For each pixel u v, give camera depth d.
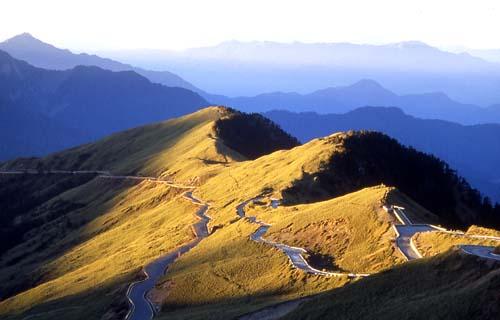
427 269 61.69
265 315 72.31
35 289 155.62
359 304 61.09
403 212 96.25
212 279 94.06
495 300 49.69
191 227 149.75
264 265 93.00
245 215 139.38
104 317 98.25
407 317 53.72
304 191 153.38
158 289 101.06
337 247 92.81
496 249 62.38
